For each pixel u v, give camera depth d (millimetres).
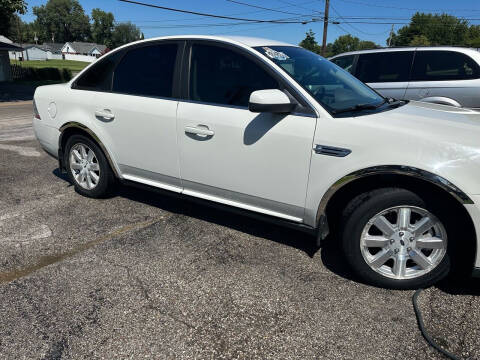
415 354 2074
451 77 5957
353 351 2096
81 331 2217
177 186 3445
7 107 14586
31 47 89125
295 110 2697
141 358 2031
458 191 2242
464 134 2342
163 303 2475
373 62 6605
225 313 2389
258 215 3029
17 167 5445
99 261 2961
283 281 2730
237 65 3000
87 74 3912
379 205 2471
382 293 2604
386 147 2395
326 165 2578
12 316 2326
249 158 2887
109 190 4070
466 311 2408
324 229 2719
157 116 3312
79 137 3982
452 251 2449
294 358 2047
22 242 3252
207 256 3055
